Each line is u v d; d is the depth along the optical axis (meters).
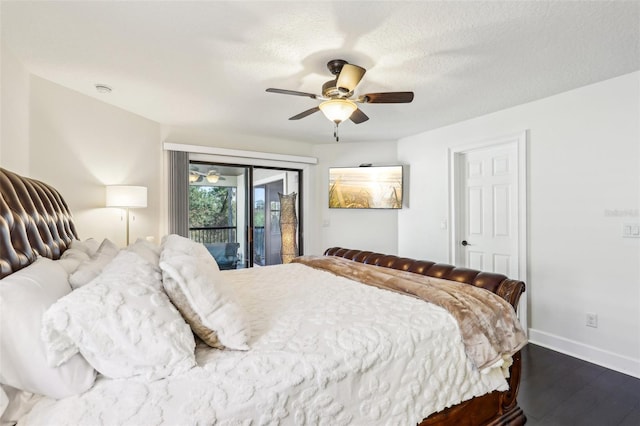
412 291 1.78
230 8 1.65
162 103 3.09
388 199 4.47
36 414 0.83
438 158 3.99
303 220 4.82
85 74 2.47
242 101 3.02
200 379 0.98
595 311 2.59
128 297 1.01
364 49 2.05
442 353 1.38
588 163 2.63
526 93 2.80
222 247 4.31
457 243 3.79
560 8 1.63
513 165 3.27
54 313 0.88
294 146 4.70
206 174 4.22
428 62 2.23
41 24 1.81
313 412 1.04
